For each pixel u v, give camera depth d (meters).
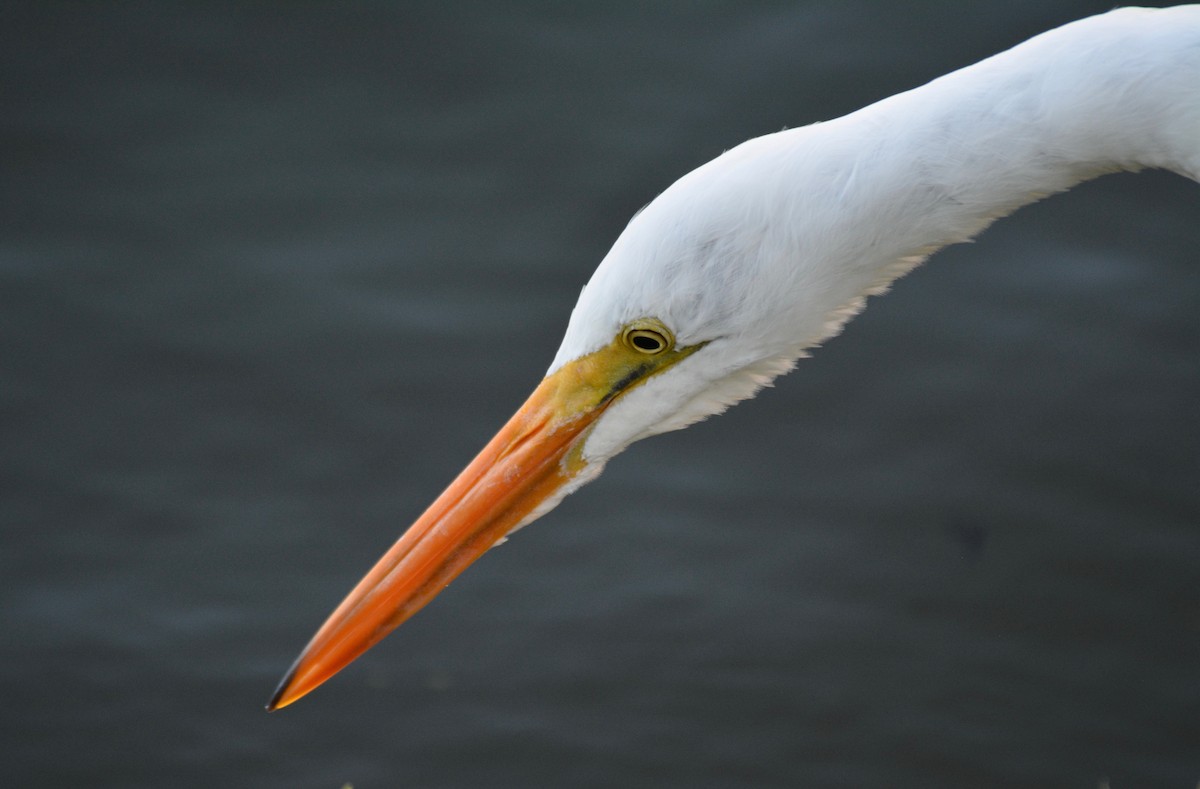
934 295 13.35
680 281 5.99
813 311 6.03
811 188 5.78
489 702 11.70
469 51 14.75
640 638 11.97
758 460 12.78
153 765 11.23
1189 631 11.68
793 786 11.06
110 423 12.72
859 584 12.14
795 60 14.37
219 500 12.45
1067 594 11.93
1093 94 5.43
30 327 13.06
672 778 11.15
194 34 14.81
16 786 11.05
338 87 14.53
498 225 13.69
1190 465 12.34
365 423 12.82
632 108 14.24
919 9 14.53
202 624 11.86
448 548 6.81
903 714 11.44
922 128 5.67
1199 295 12.98
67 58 14.55
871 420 12.87
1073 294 13.15
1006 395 12.81
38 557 12.08
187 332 13.13
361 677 11.91
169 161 14.02
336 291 13.39
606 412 6.57
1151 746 11.12
